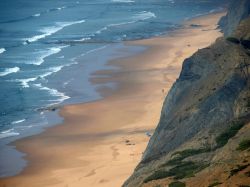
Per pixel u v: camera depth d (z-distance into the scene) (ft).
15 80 375.66
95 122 283.59
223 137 164.25
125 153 235.40
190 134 191.01
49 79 375.66
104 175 214.90
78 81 366.84
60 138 263.70
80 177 216.95
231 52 222.69
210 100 197.98
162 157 179.11
